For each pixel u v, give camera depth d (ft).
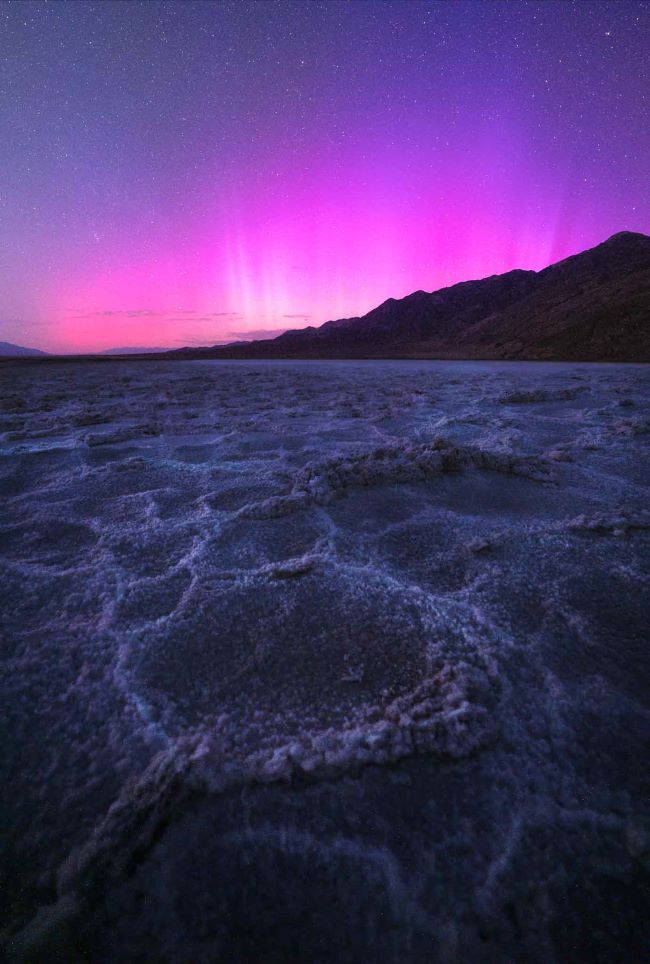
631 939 2.35
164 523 7.36
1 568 6.04
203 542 6.69
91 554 6.39
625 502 8.08
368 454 10.12
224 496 8.46
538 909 2.46
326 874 2.63
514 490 8.72
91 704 3.85
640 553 6.21
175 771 3.19
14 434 13.12
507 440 12.01
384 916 2.45
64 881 2.64
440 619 4.83
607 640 4.46
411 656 4.31
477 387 24.63
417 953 2.32
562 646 4.38
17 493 8.79
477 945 2.35
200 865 2.69
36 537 6.93
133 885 2.62
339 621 4.85
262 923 2.45
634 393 20.76
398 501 8.20
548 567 5.87
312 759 3.26
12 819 2.98
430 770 3.19
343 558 6.17
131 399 22.27
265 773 3.17
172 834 2.85
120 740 3.51
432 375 34.76
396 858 2.69
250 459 10.89
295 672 4.16
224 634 4.69
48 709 3.82
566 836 2.77
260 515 7.52
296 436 13.25
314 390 25.41
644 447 11.50
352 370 44.11
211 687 4.01
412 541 6.67
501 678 3.98
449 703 3.70
